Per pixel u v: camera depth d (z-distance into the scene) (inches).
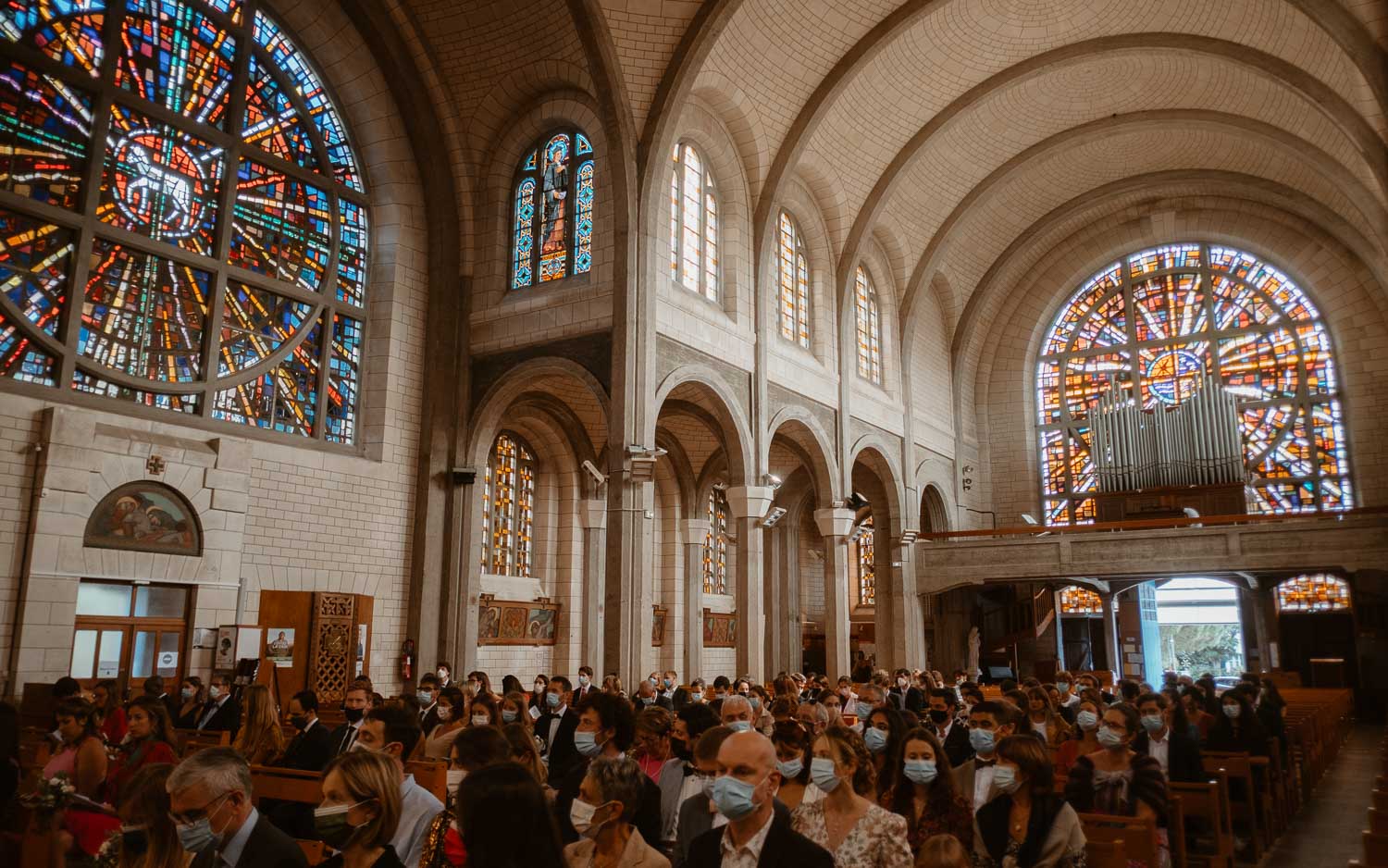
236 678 574.2
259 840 155.8
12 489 535.2
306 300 708.0
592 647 858.1
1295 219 1150.3
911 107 930.1
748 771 150.3
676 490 1020.5
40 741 407.8
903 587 1051.3
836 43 817.5
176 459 601.9
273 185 701.9
